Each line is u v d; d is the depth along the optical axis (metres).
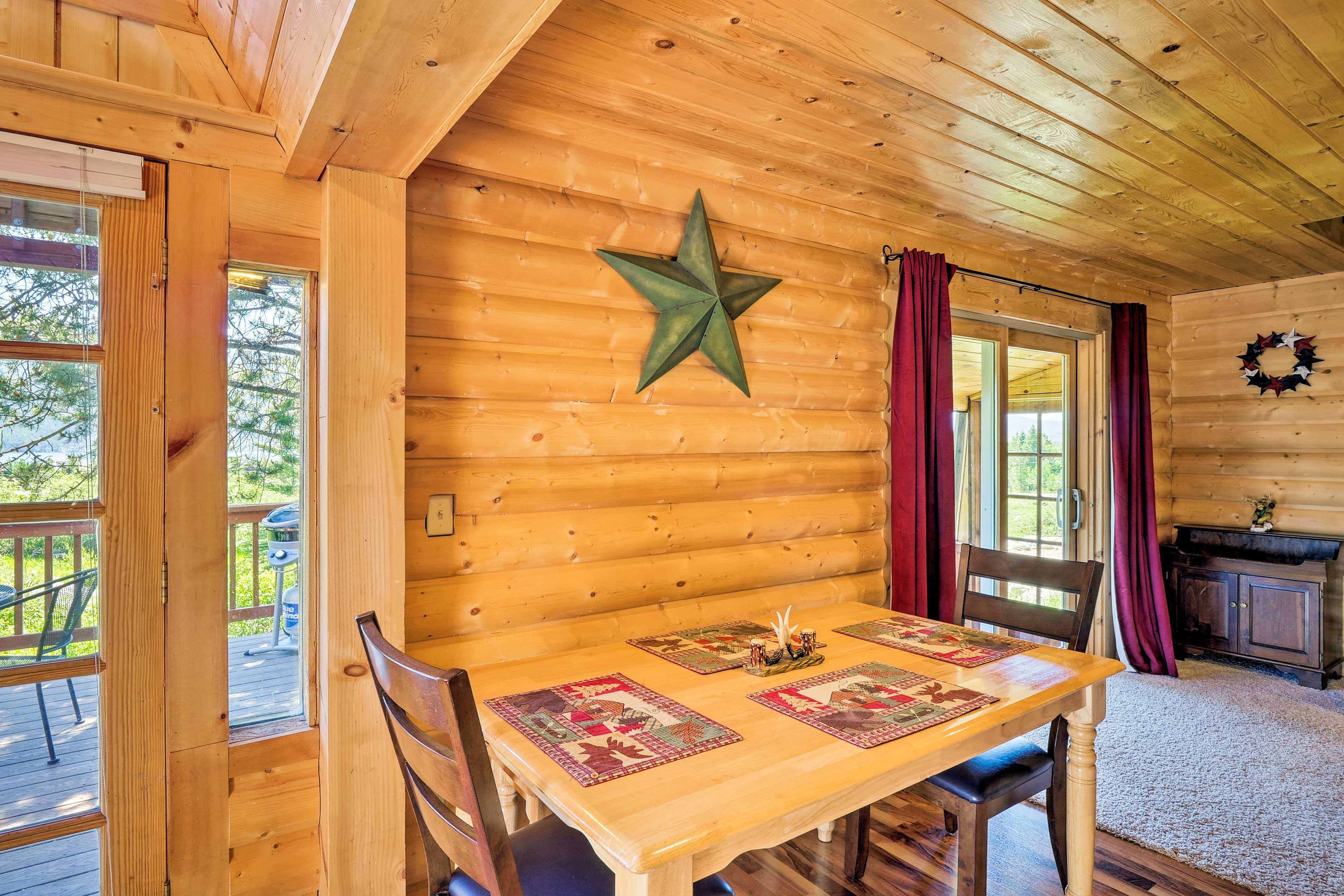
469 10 1.11
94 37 1.64
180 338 1.73
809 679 1.81
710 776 1.29
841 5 1.69
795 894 2.18
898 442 3.20
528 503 2.25
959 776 1.92
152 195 1.69
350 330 1.81
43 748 1.61
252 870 1.82
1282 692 4.04
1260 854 2.38
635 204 2.50
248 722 1.89
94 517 1.64
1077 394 4.71
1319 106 2.22
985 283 3.78
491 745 1.47
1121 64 1.98
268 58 1.58
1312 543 4.28
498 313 2.18
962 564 2.57
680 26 1.77
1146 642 4.43
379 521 1.86
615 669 1.91
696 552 2.67
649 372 2.46
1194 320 4.96
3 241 1.56
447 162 2.10
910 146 2.48
